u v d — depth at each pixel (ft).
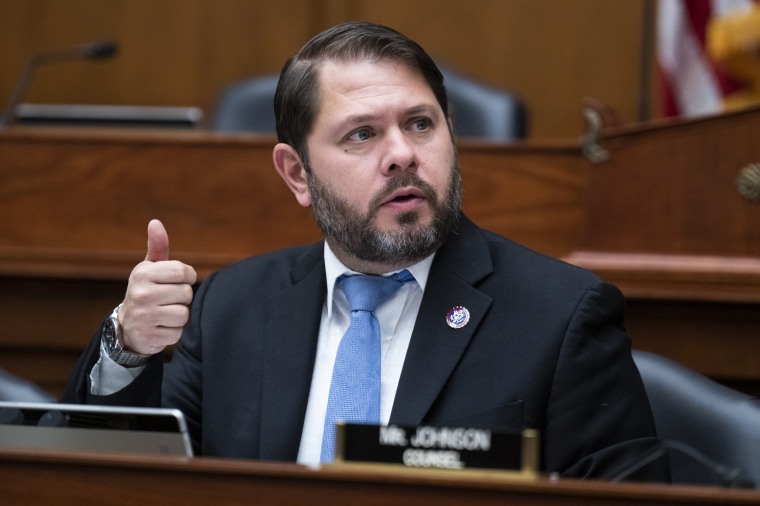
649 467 21.33
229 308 25.43
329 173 23.26
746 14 51.96
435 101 23.41
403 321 23.98
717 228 33.78
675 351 34.30
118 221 38.86
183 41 63.67
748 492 15.38
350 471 16.15
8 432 19.25
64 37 63.82
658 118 59.77
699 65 52.85
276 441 23.08
